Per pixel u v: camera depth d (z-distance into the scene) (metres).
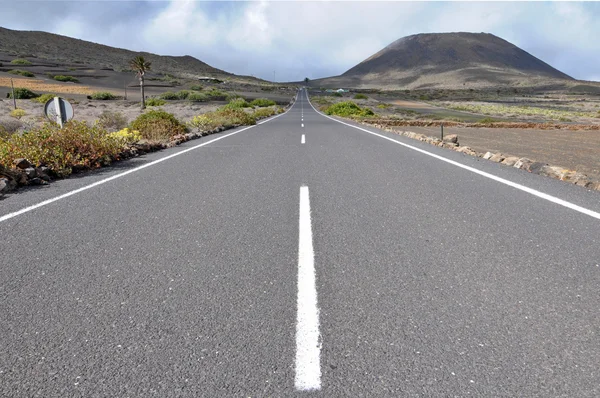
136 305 2.49
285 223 4.21
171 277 2.90
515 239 3.66
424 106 80.19
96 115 32.94
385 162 8.52
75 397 1.71
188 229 4.02
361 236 3.78
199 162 8.59
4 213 4.63
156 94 89.75
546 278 2.84
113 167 8.04
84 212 4.67
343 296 2.60
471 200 5.17
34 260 3.22
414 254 3.31
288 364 1.91
